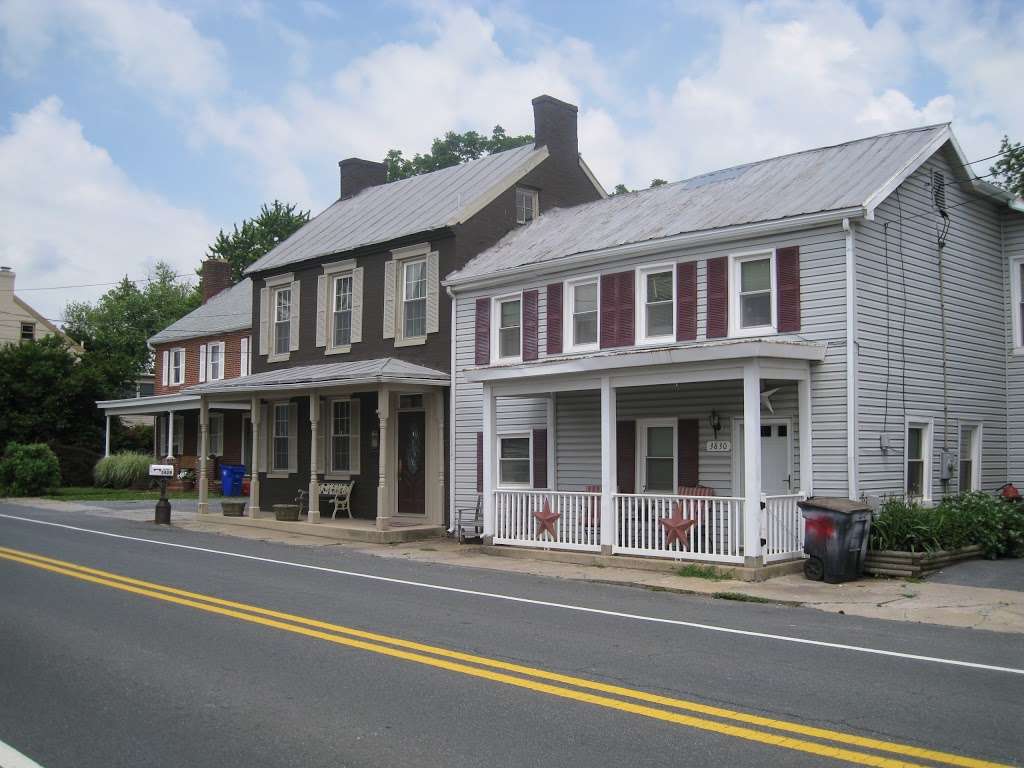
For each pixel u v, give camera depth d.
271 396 22.81
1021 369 17.92
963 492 16.47
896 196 15.49
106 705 6.59
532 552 16.27
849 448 14.13
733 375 13.95
